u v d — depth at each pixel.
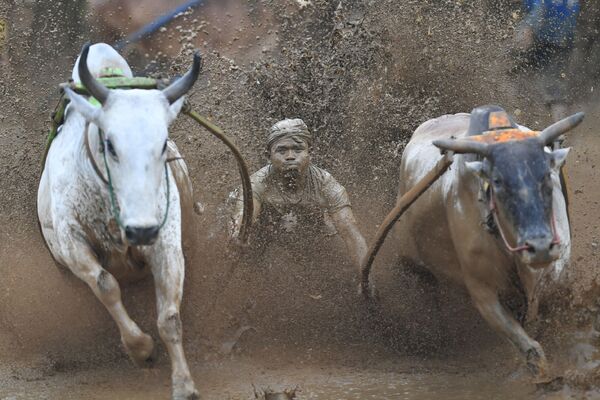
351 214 22.53
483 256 18.09
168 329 17.89
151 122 16.92
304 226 22.61
